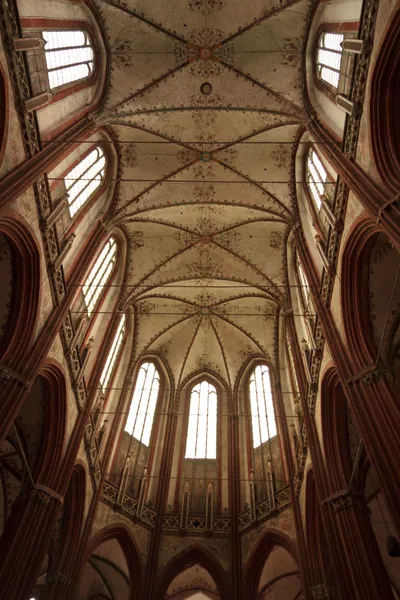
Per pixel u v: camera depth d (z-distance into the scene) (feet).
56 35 51.96
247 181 73.20
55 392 53.52
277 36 61.67
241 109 67.21
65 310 52.19
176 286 86.02
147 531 67.82
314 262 61.82
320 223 59.62
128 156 71.72
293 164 70.03
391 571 63.00
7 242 45.19
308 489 59.67
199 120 69.92
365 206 39.88
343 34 50.67
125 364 86.38
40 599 53.06
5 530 45.29
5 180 38.68
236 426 82.84
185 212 78.48
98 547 65.67
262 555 64.59
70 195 58.23
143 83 65.31
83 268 58.65
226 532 68.69
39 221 47.14
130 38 63.31
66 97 54.34
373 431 39.24
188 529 68.69
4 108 39.06
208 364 93.20
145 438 81.46
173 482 76.84
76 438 56.34
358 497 47.01
